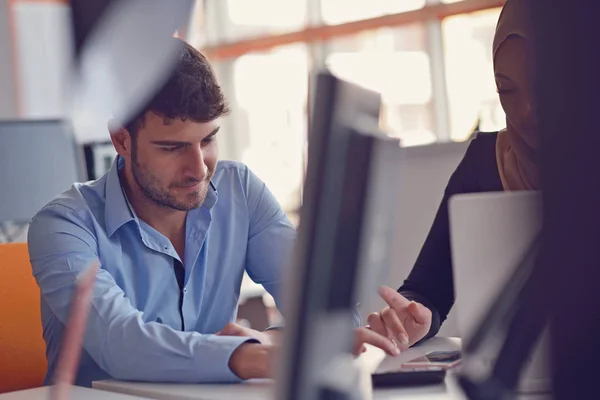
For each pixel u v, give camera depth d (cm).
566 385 38
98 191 165
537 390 50
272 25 679
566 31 36
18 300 168
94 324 129
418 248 174
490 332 53
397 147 58
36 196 254
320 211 54
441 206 172
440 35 575
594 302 37
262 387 113
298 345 54
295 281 54
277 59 681
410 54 588
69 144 254
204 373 117
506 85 151
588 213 37
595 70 36
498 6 539
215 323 179
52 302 145
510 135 156
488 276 81
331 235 54
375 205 57
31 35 569
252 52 699
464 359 55
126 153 155
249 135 716
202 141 153
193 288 172
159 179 152
